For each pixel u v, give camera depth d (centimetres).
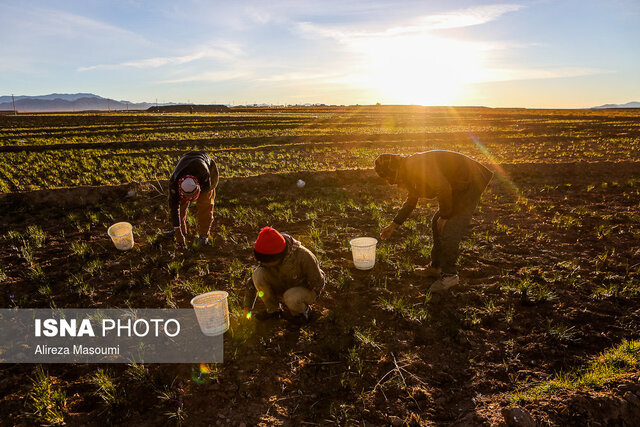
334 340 380
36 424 291
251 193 980
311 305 440
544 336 375
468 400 308
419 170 406
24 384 332
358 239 546
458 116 5619
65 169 1396
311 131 3008
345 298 456
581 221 713
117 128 3234
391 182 433
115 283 503
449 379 330
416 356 355
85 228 723
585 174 1108
